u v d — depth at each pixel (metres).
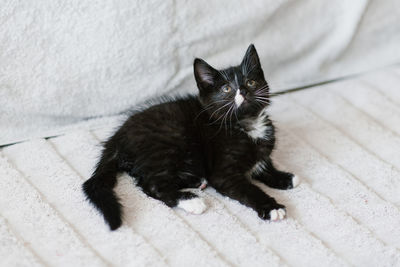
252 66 0.90
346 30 1.04
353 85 1.05
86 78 0.95
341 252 0.81
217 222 0.83
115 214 0.82
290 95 1.04
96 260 0.79
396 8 1.06
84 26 0.93
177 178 0.88
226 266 0.79
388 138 0.96
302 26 1.03
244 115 0.89
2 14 0.89
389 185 0.89
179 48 0.98
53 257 0.79
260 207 0.84
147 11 0.94
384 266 0.80
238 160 0.87
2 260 0.78
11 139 0.94
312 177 0.90
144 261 0.79
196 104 0.91
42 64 0.93
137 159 0.87
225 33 0.99
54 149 0.92
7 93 0.93
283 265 0.79
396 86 1.05
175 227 0.82
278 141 0.95
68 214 0.84
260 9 0.99
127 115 0.95
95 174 0.87
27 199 0.85
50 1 0.90
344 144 0.95
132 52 0.95
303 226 0.83
